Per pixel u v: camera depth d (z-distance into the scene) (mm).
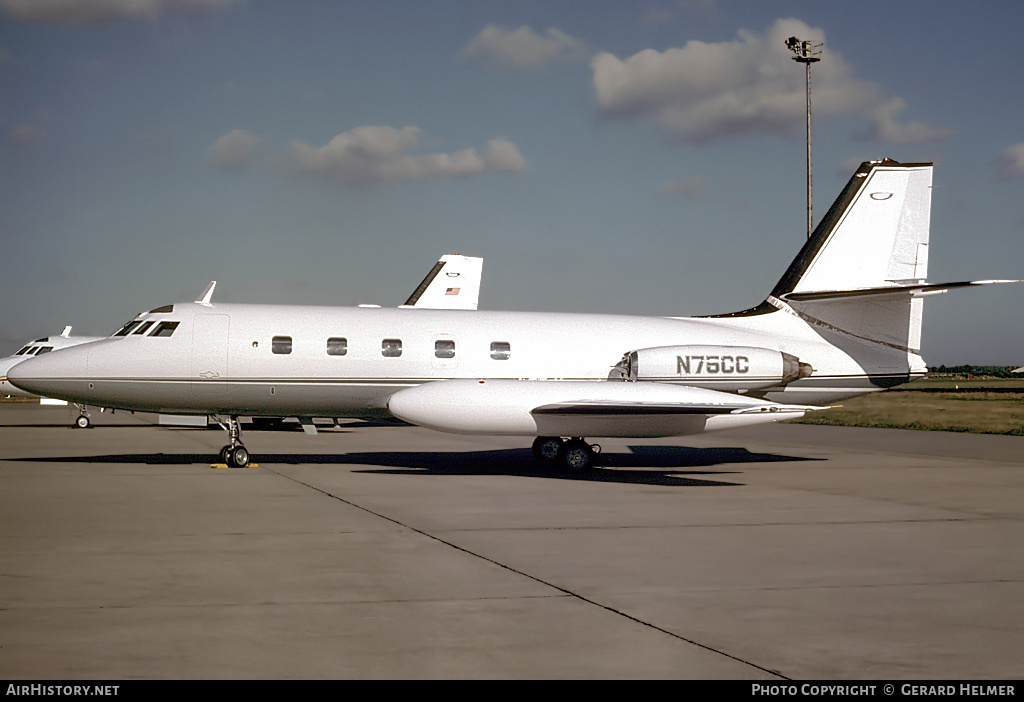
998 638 7055
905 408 61062
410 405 18422
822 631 7215
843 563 9852
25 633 6992
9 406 65750
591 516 13133
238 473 18594
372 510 13516
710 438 32562
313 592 8375
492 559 9945
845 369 21672
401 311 20922
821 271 21781
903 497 15531
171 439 29828
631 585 8742
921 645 6863
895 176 21766
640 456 24266
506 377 20484
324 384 19891
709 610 7828
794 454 24984
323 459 22203
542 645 6789
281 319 19984
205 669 6172
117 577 8945
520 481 17578
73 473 18406
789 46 38625
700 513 13508
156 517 12711
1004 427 38719
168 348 19375
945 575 9281
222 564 9586
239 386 19625
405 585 8680
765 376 20844
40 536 11188
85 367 19203
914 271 21781
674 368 20484
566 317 21547
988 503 14797
